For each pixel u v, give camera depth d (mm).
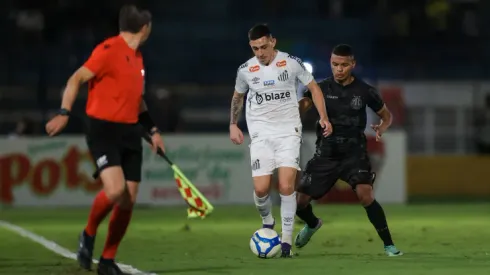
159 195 78750
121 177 27016
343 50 35938
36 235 49656
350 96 36250
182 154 79125
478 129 97125
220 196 79438
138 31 27906
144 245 42406
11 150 78688
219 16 112562
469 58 108375
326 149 36500
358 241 43719
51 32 106000
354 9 111625
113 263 28250
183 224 57781
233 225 56656
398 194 81875
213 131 94500
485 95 97625
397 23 109688
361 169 36094
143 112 29062
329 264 32094
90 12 106938
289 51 104188
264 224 36125
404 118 91312
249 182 79688
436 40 109000
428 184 97062
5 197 78500
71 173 78875
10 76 103375
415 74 106062
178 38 109625
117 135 27250
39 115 91812
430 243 42844
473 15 109625
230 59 108250
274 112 34250
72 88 26594
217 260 34250
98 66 26953
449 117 97625
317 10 112312
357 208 74875
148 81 102688
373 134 81438
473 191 97125
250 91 34500
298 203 37125
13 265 32844
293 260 33656
